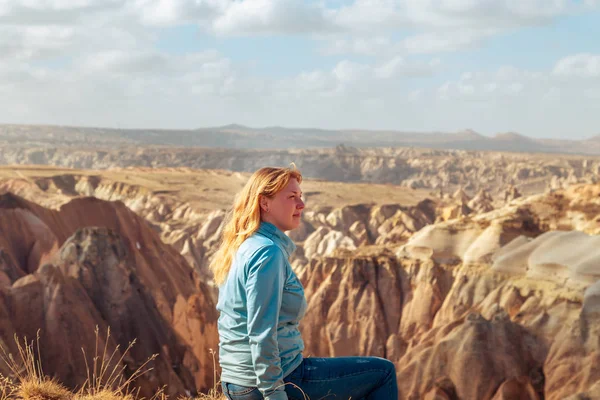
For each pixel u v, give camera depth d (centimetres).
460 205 12438
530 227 6556
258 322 417
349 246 11494
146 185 18412
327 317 6481
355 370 460
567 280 5341
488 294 5906
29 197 13325
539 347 4925
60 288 3569
